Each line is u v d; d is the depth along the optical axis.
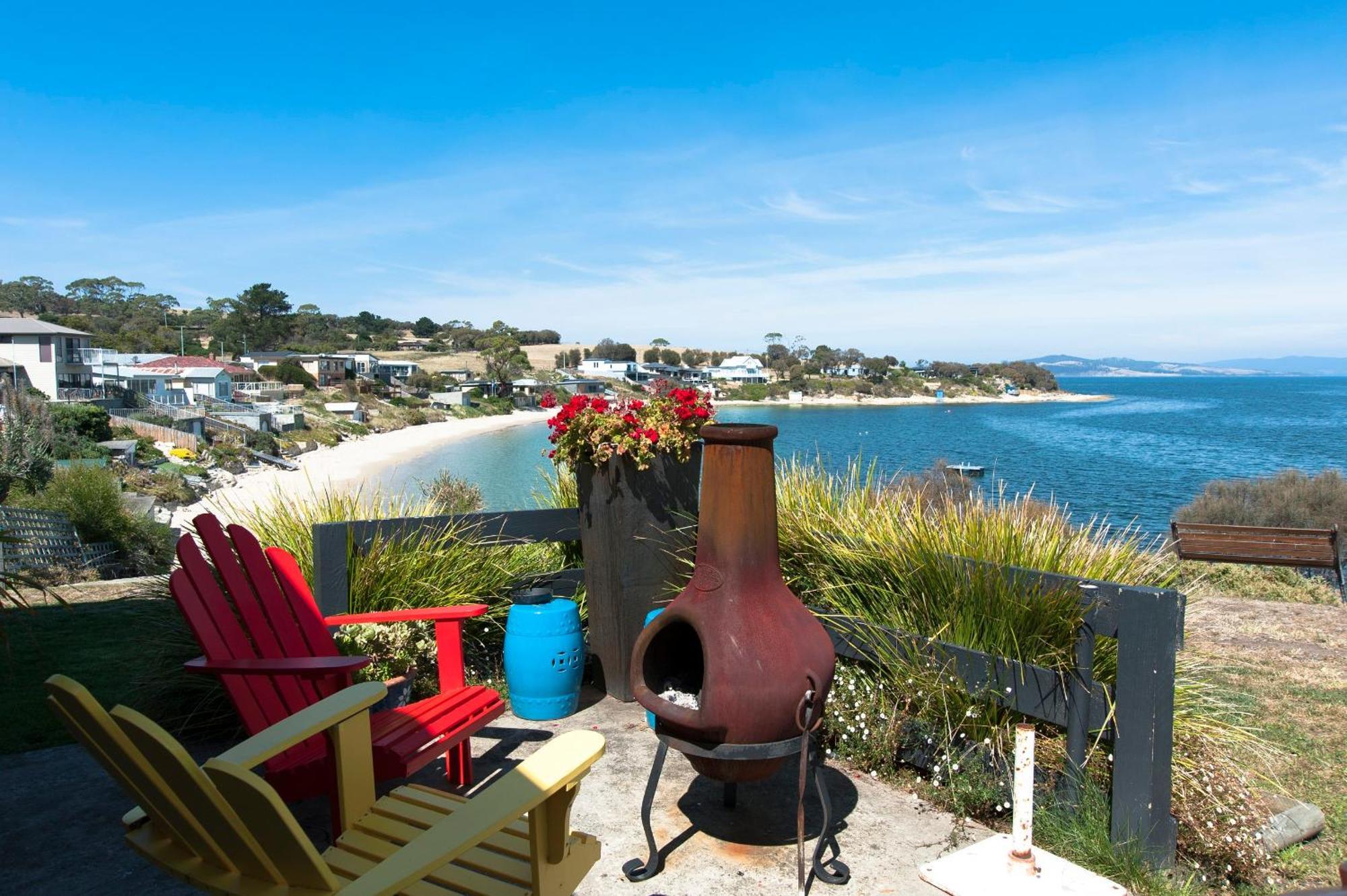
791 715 2.60
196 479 36.22
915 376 185.12
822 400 156.00
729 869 2.79
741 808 3.22
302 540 4.61
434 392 108.31
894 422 86.75
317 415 74.56
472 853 1.98
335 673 2.49
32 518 13.52
